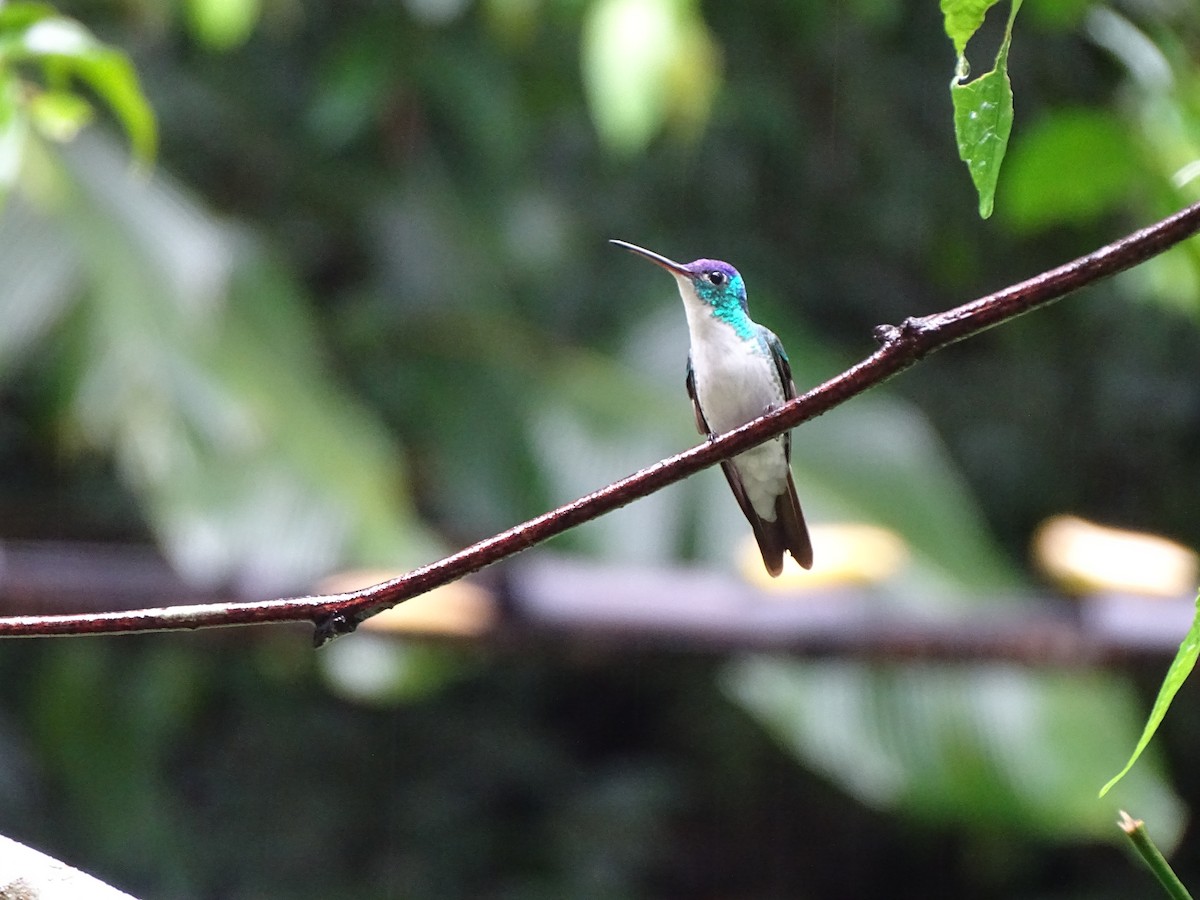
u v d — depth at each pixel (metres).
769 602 7.49
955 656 7.40
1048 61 9.60
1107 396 16.83
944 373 17.47
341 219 14.49
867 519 10.09
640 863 17.56
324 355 11.34
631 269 14.98
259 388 9.32
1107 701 9.25
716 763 18.95
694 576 8.67
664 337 12.11
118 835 12.59
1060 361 17.17
